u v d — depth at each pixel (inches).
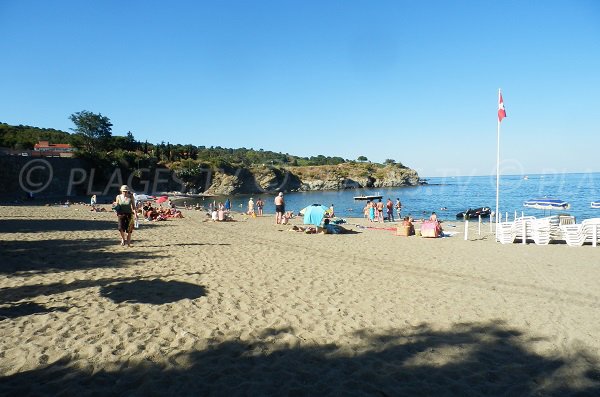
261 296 266.5
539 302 267.3
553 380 158.9
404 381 155.6
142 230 657.0
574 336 205.0
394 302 262.1
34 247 436.1
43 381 144.9
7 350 168.7
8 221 747.4
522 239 601.9
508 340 199.5
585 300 273.3
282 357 173.9
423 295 281.4
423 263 406.9
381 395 144.7
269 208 2228.1
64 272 315.6
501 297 278.5
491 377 160.7
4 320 203.8
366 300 265.3
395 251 489.4
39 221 765.9
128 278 301.4
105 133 4052.7
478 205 1999.3
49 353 167.3
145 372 154.6
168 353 172.7
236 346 183.6
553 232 604.4
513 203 2079.2
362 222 1067.9
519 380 158.6
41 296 247.3
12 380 144.7
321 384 151.4
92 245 464.1
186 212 1353.3
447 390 149.5
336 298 268.2
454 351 185.3
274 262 392.8
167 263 366.9
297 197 3442.4
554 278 340.8
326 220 714.2
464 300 269.7
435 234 673.6
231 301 251.8
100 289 268.1
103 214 1060.5
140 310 227.1
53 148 3595.0
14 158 2065.7
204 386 146.1
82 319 209.3
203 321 213.9
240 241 553.9
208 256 414.6
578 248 534.6
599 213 1348.4
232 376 154.6
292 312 235.3
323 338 197.6
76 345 176.4
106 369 155.9
